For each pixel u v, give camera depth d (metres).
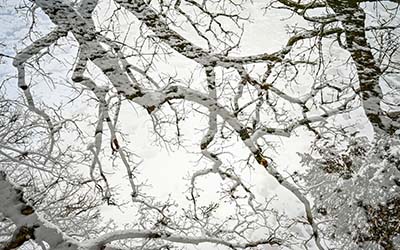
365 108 9.06
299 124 8.79
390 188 7.42
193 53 7.15
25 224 4.80
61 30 6.29
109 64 6.22
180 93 6.64
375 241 7.53
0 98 8.63
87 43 6.12
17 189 4.83
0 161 7.71
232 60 8.11
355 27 8.75
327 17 8.79
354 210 7.88
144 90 6.41
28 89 7.04
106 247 5.47
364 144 8.99
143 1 6.88
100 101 6.77
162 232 6.27
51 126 7.41
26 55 6.58
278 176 6.95
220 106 6.88
